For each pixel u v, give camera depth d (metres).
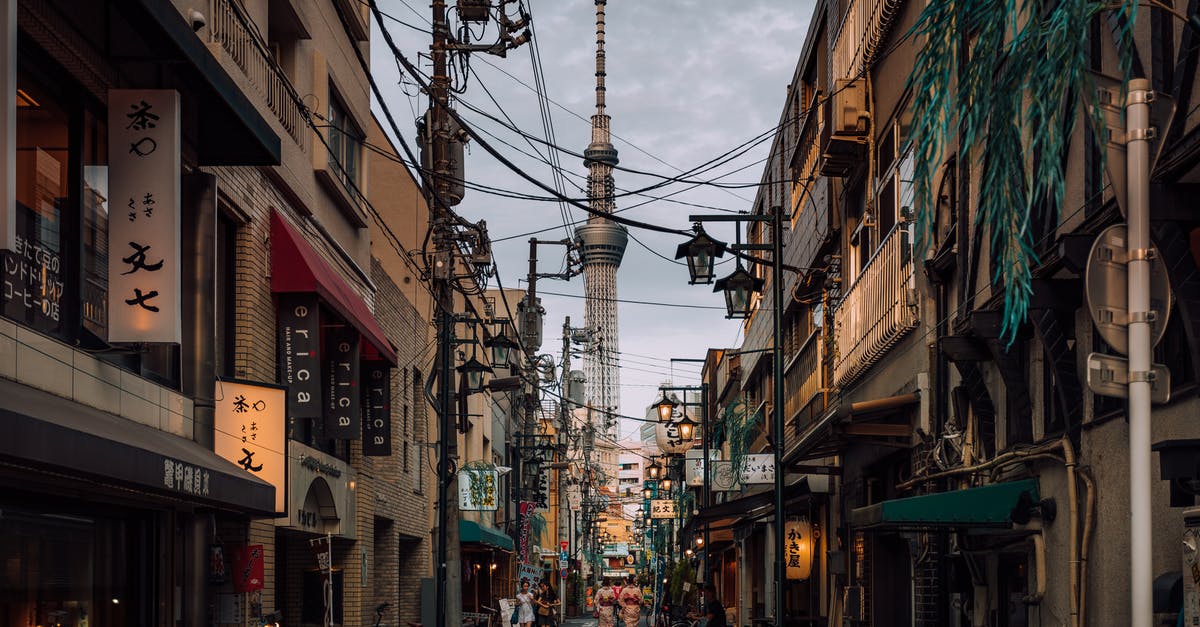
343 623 21.06
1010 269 6.06
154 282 10.06
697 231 17.47
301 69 18.30
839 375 21.83
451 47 21.83
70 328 9.99
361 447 21.88
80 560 10.52
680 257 17.59
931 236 15.22
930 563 16.02
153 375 11.89
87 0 9.27
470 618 35.28
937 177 15.79
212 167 13.76
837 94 19.86
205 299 12.67
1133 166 5.79
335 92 20.56
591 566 112.19
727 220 17.55
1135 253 5.74
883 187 18.86
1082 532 10.70
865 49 19.45
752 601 40.19
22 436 6.93
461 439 39.28
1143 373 5.67
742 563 42.59
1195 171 7.94
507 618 32.28
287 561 20.70
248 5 15.73
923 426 16.12
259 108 15.69
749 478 28.38
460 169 23.66
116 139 10.18
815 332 25.59
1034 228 11.97
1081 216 10.52
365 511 22.27
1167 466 7.50
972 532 13.81
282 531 17.92
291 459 16.55
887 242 17.61
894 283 17.14
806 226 26.92
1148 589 5.54
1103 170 9.98
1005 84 6.04
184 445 11.14
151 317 10.02
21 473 8.70
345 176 21.58
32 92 9.52
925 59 6.17
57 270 9.77
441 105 19.44
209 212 12.53
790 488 25.91
